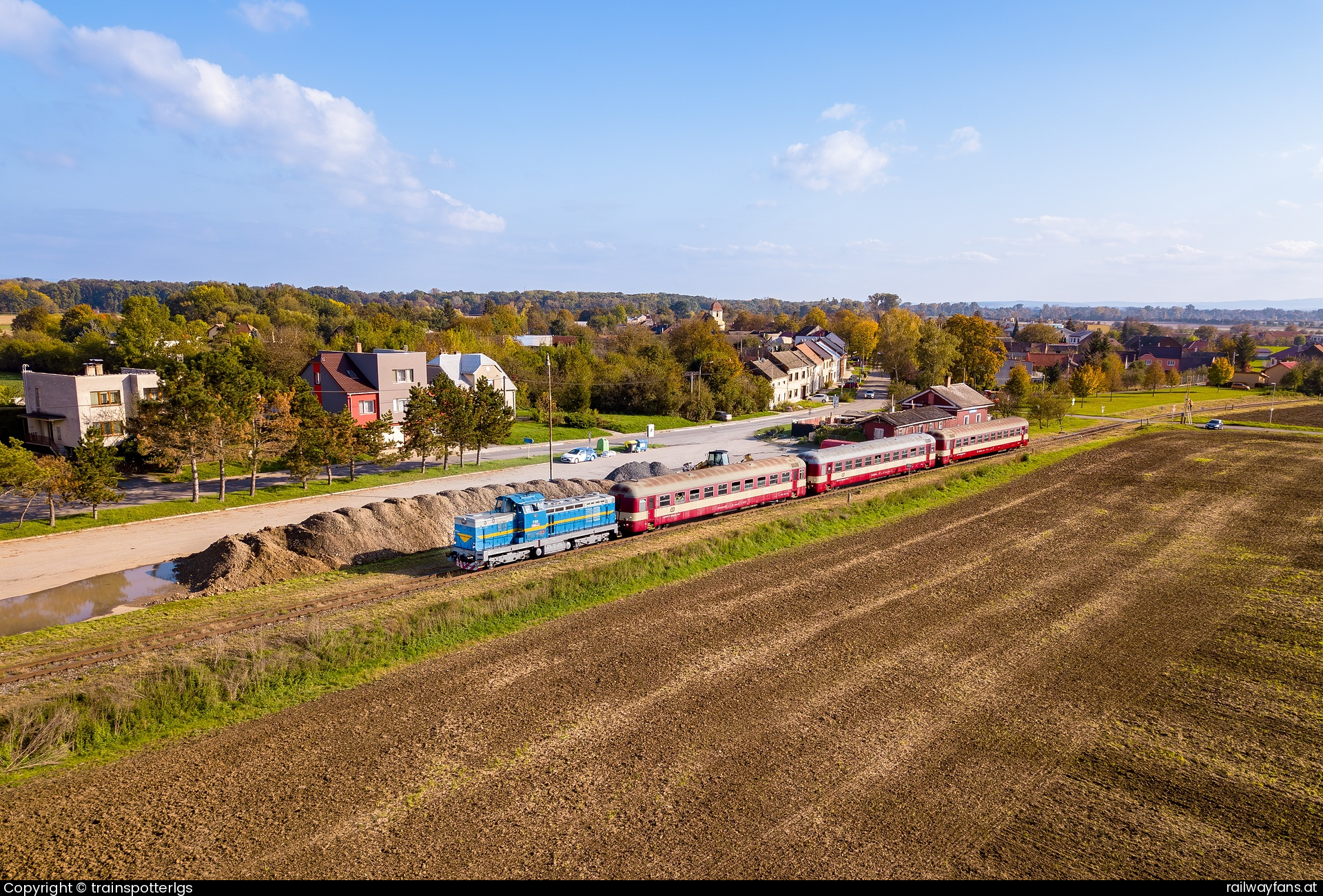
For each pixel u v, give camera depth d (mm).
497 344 107938
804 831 15352
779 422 88625
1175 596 29625
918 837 15234
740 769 17562
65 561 33156
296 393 48062
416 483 50156
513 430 73625
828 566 33438
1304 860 14789
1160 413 94750
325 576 31438
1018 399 96250
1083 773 17688
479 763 17766
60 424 51219
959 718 20094
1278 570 32875
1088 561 34281
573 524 34469
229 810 15938
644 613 27516
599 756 18078
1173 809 16422
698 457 63156
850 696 21203
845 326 194375
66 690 20609
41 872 13945
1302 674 22969
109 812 15859
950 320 113375
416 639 24797
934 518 42781
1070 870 14344
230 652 22953
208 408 41219
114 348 80625
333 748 18406
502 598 27797
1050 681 22312
